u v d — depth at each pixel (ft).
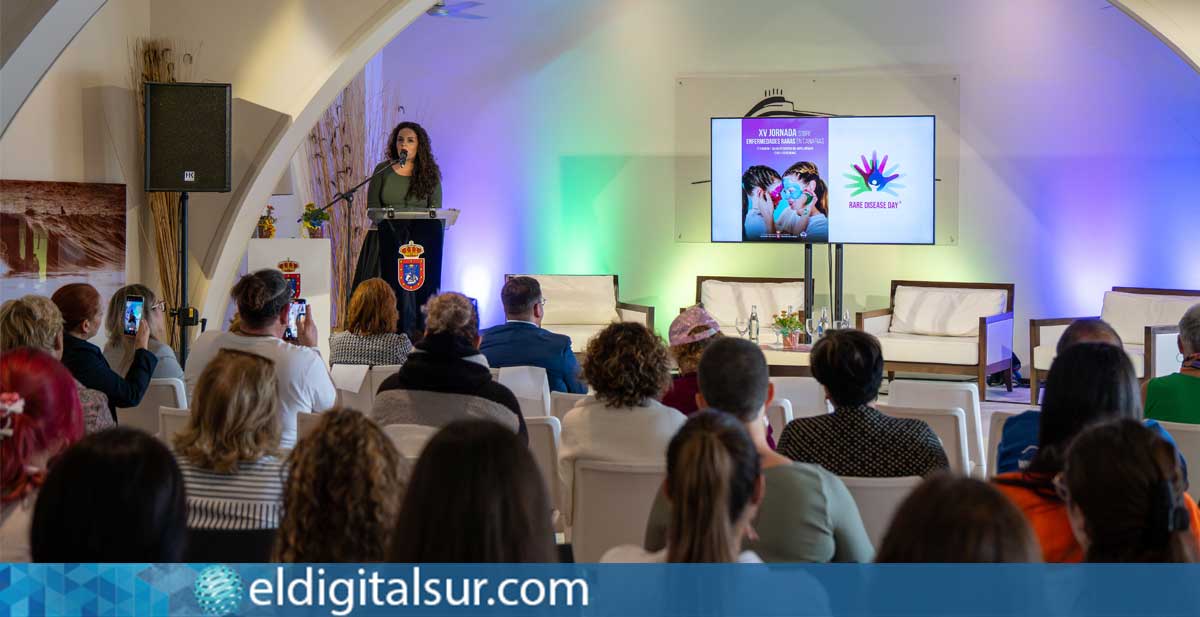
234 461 8.30
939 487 4.71
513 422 11.34
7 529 7.45
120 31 22.52
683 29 34.81
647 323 32.19
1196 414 13.21
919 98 33.55
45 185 20.40
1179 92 31.81
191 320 22.07
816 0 33.99
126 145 22.57
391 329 17.35
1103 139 32.55
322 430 6.37
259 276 13.47
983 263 33.68
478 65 35.55
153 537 5.67
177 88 21.27
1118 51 32.27
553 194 35.65
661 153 35.14
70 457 5.66
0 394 7.67
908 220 32.53
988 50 33.19
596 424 11.03
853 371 9.84
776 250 35.04
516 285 17.34
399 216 26.14
